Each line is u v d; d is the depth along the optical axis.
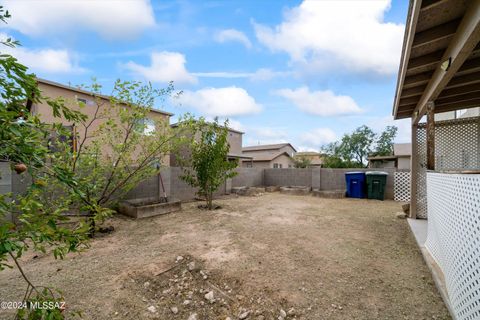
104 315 1.93
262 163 23.58
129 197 6.03
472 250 1.64
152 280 2.50
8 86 1.16
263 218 5.26
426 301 2.13
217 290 2.33
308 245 3.52
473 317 1.58
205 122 6.27
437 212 2.65
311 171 10.49
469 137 4.29
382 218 5.27
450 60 2.44
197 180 6.98
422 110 4.02
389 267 2.80
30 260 2.96
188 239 3.78
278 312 1.99
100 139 4.57
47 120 7.43
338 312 1.98
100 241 3.69
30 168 1.24
